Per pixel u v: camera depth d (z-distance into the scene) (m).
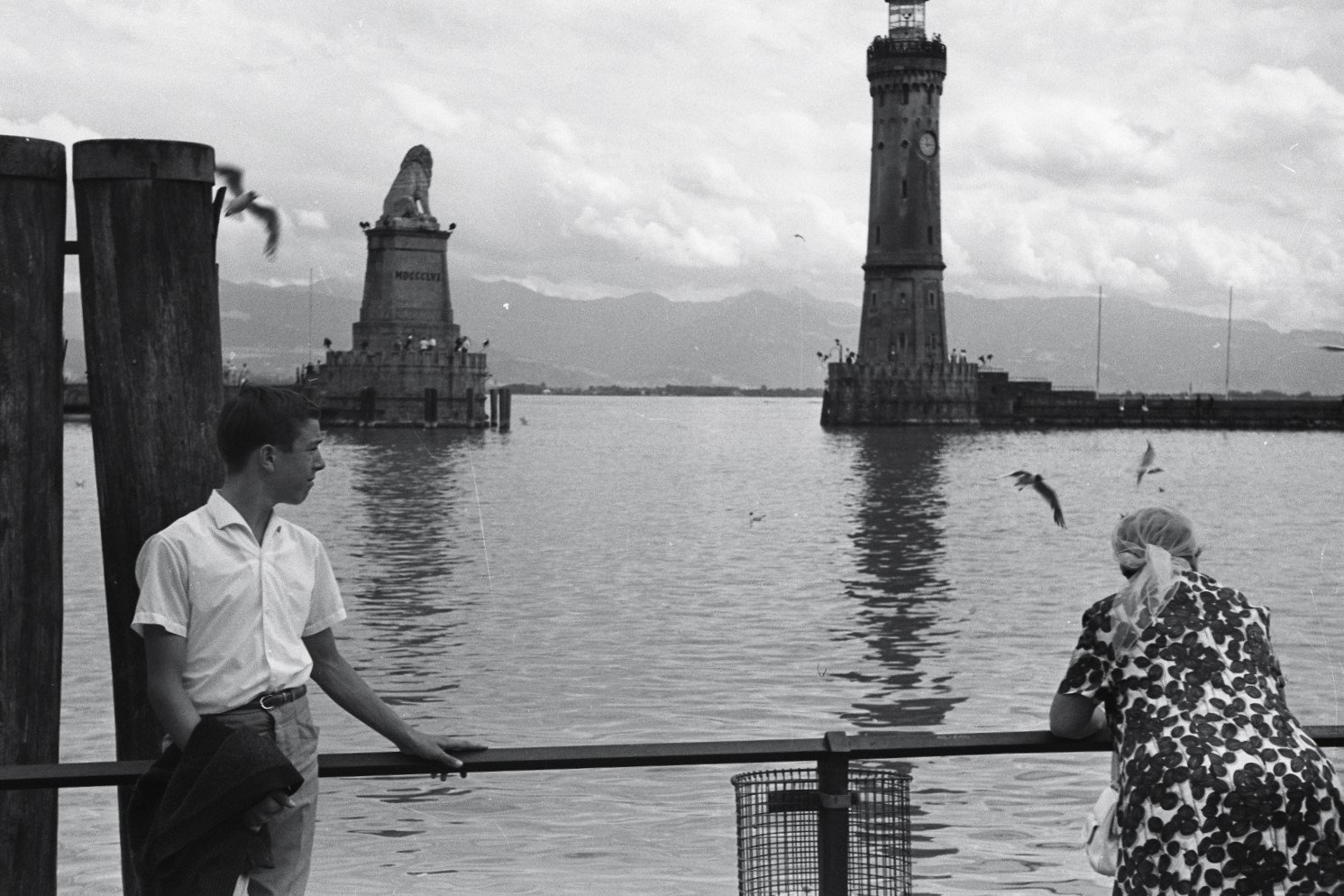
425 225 150.00
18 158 7.17
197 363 7.32
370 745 19.44
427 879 13.14
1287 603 35.25
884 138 164.88
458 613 32.78
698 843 14.30
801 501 69.75
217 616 5.51
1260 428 172.25
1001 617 32.47
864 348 170.50
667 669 25.56
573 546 48.78
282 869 5.65
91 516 55.53
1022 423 178.38
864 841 6.20
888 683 24.41
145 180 7.19
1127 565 6.05
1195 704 5.64
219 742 5.26
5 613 7.23
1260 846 5.44
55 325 7.35
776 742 5.86
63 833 14.18
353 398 147.50
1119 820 5.72
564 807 15.51
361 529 54.69
